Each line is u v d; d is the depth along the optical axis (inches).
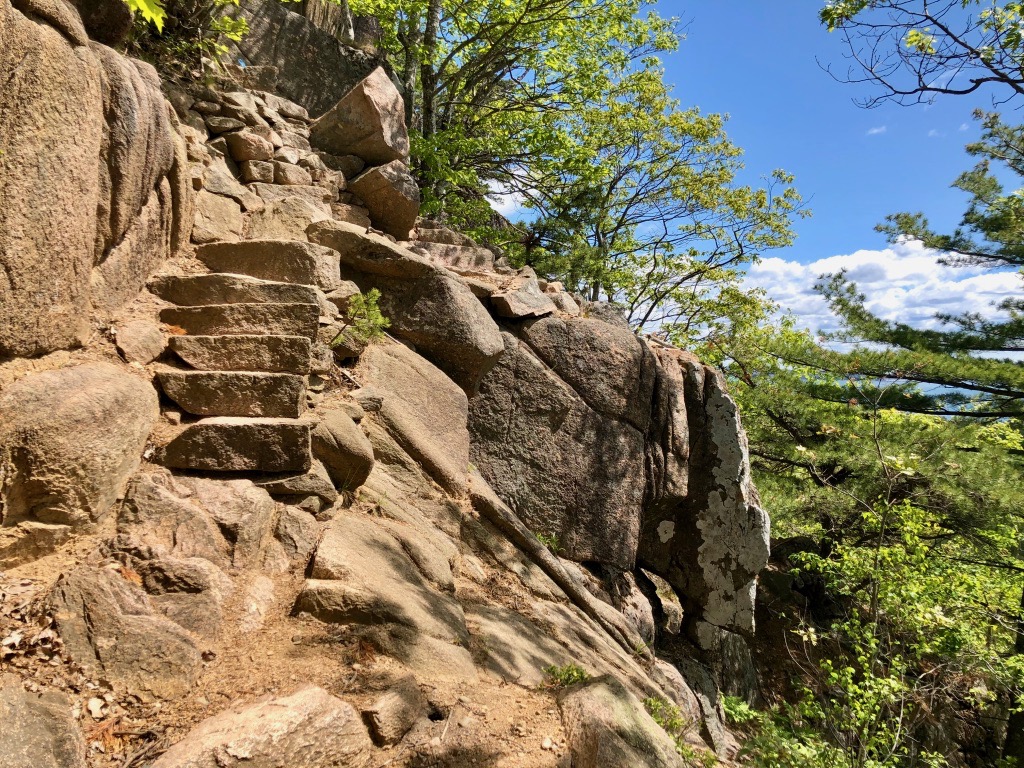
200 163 235.5
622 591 276.8
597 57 619.8
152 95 159.9
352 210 290.0
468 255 311.7
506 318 275.4
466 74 563.2
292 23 373.1
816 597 471.8
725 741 253.6
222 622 105.3
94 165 128.6
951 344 533.0
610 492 276.2
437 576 153.2
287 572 125.6
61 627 89.4
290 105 308.0
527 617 167.8
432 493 194.5
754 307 732.0
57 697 81.6
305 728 84.9
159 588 103.7
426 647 118.5
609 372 281.3
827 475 508.7
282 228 235.8
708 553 307.6
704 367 315.9
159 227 181.2
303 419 147.4
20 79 103.4
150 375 141.6
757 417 547.8
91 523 108.0
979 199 539.2
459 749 97.3
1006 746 355.6
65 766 72.2
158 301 172.9
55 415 104.1
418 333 237.0
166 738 82.3
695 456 309.3
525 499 262.7
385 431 195.6
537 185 615.8
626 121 706.2
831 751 185.9
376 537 147.6
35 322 114.3
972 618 319.0
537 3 515.8
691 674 289.7
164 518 115.6
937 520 392.8
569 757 104.9
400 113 317.7
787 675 402.0
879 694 210.1
